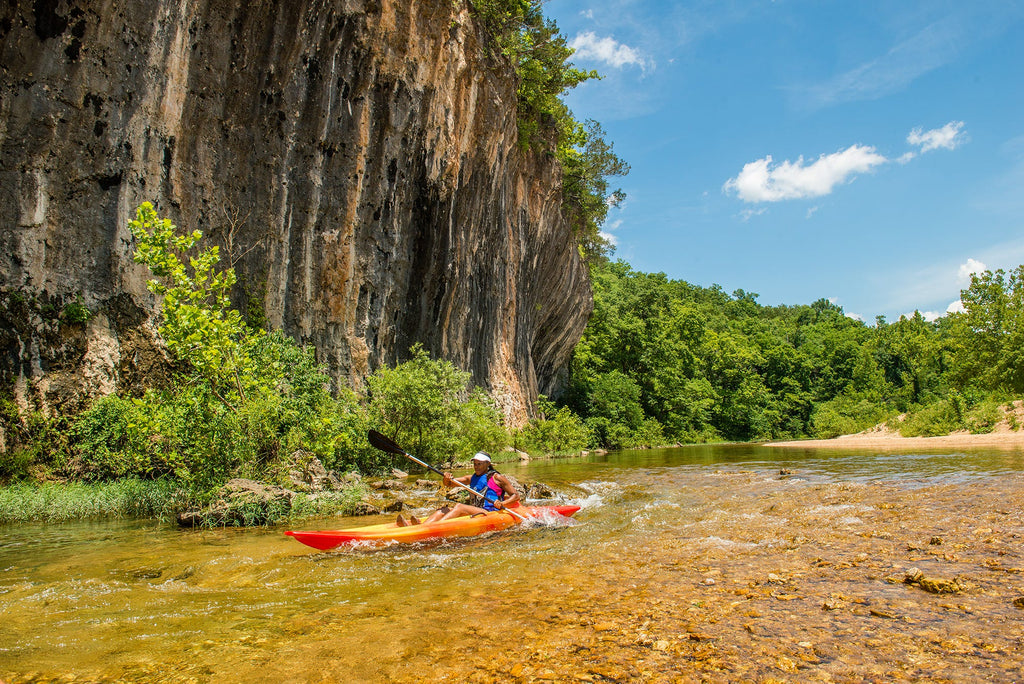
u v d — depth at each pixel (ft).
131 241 37.14
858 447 80.38
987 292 87.45
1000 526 18.06
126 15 36.88
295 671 9.23
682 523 21.39
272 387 31.22
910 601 11.37
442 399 46.26
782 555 15.56
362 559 16.87
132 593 13.75
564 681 8.50
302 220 44.47
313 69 44.70
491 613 11.70
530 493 30.09
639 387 125.90
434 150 53.36
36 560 17.22
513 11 70.85
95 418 33.68
